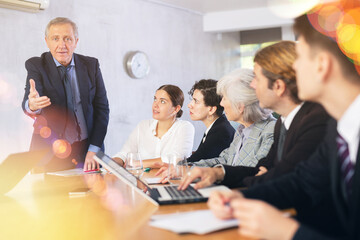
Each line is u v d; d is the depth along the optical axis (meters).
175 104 3.48
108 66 5.79
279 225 0.96
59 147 3.60
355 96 1.04
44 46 4.87
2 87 4.42
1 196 1.96
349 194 1.06
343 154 1.09
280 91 1.69
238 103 2.35
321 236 0.93
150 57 6.54
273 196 1.37
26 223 1.40
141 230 1.21
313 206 1.38
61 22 3.60
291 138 1.70
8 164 1.84
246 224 0.99
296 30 1.12
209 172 1.86
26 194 1.98
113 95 5.88
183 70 7.23
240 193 1.36
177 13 7.11
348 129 1.02
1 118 4.40
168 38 6.91
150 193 1.77
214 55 7.97
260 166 2.06
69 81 3.69
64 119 3.65
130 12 6.17
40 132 3.56
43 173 2.80
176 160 2.09
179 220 1.25
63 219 1.42
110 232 1.21
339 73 1.04
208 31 7.72
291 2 7.01
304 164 1.42
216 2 6.97
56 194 1.94
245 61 8.73
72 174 2.61
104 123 3.83
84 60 3.80
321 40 1.05
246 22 7.52
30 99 3.19
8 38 4.48
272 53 1.68
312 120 1.62
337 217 1.34
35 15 4.76
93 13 5.55
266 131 2.33
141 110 6.37
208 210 1.36
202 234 1.12
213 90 3.24
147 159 3.26
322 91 1.08
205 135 3.30
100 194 1.88
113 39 5.87
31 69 3.60
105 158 1.78
